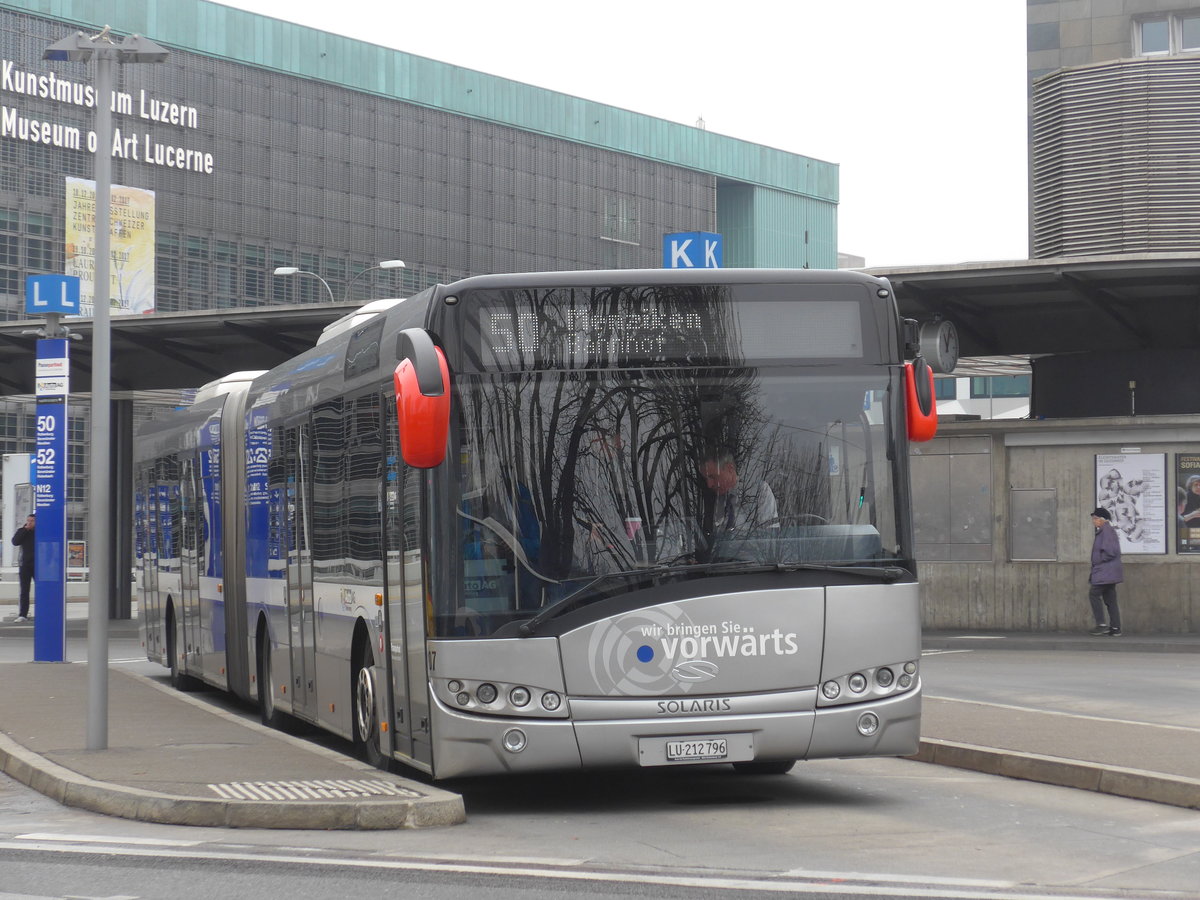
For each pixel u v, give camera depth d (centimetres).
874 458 1045
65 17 8738
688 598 1005
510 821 1024
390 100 9881
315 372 1369
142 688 1939
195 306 9119
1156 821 1022
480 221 10281
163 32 9031
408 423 972
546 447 1010
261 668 1598
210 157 9188
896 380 1055
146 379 3553
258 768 1180
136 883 833
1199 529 2662
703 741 1000
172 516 2102
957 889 794
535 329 1021
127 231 8838
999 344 2856
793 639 1014
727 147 11669
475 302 1018
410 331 989
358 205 9738
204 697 2041
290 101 9481
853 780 1218
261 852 911
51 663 2327
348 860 881
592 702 992
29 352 3416
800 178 12162
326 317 2822
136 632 3391
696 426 1025
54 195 8700
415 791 1045
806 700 1013
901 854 898
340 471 1263
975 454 2795
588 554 1003
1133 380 2725
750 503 1023
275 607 1519
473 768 990
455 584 998
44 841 963
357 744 1225
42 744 1354
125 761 1232
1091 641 2559
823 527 1031
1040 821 1020
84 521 8619
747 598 1010
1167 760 1190
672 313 1035
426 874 838
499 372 1014
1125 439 2698
